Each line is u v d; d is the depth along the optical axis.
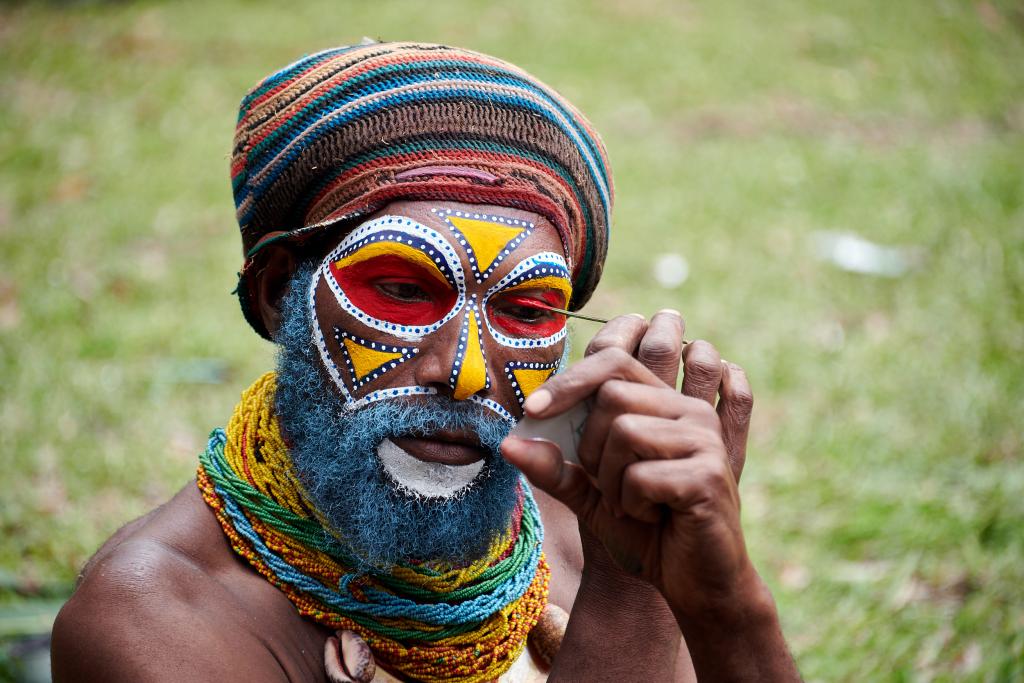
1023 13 15.97
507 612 2.26
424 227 2.03
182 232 8.18
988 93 13.09
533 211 2.11
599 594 2.09
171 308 6.95
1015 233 8.81
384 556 2.05
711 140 10.98
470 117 2.08
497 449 2.08
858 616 4.59
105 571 1.96
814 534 5.13
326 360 2.10
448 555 2.10
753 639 1.75
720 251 8.40
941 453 5.82
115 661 1.88
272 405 2.22
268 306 2.29
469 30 13.80
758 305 7.57
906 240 8.73
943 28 15.16
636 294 7.65
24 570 4.42
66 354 6.20
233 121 10.43
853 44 14.42
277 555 2.09
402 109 2.08
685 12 15.43
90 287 7.15
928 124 11.99
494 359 2.09
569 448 1.78
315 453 2.08
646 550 1.80
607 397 1.71
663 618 2.09
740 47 14.03
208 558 2.07
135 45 12.48
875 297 7.79
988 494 5.41
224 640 1.95
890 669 4.28
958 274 8.11
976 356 6.88
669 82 12.62
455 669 2.19
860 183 9.95
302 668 2.06
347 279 2.07
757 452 5.82
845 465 5.69
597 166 2.28
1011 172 10.23
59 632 1.95
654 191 9.52
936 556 4.97
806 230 8.88
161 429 5.55
